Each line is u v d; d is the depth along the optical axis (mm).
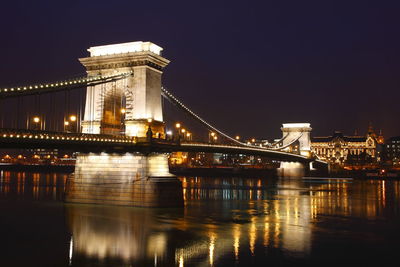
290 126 160250
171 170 187500
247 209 63562
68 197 63594
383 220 54438
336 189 109500
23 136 41969
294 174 155625
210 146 81875
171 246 39562
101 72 64000
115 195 60312
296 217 56281
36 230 45469
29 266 33375
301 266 33531
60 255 36469
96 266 33719
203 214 56781
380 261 35094
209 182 137625
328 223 51750
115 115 66000
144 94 61594
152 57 62562
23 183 121750
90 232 44875
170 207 59469
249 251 37781
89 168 62625
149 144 57719
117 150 57500
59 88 49031
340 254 37031
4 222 49469
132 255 36688
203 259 35438
